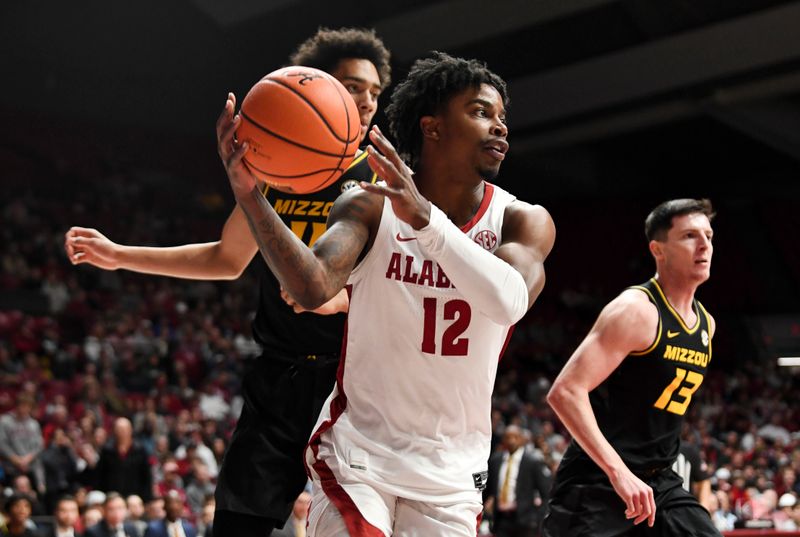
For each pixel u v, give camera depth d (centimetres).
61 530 735
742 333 2131
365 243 210
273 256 186
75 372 1303
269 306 296
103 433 977
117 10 2155
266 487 287
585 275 2314
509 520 798
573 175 2311
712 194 2330
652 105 1800
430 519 210
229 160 182
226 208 2266
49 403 1163
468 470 216
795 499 987
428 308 211
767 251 2250
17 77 2153
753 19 1518
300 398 292
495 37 1697
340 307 248
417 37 1766
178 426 1084
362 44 292
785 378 1980
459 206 223
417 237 190
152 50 2244
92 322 1528
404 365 213
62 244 1800
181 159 2284
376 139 186
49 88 2186
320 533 212
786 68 1577
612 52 1742
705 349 329
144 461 883
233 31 2058
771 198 2283
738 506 1050
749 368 1995
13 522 704
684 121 2061
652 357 321
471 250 191
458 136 218
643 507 289
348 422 219
